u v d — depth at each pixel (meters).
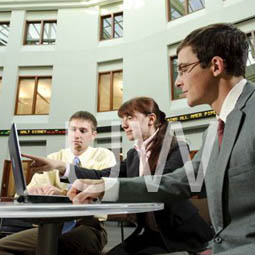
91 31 7.53
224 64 0.59
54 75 7.31
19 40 7.70
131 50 6.87
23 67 7.55
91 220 1.24
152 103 1.34
